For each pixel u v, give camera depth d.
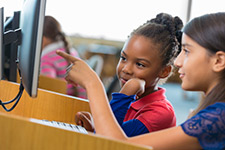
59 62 2.44
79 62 0.99
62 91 2.07
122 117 1.08
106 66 5.84
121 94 1.10
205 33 0.93
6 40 1.08
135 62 1.18
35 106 1.38
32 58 0.86
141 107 1.17
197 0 6.79
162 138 0.85
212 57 0.93
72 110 1.37
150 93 1.21
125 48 1.20
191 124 0.86
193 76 0.95
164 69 1.21
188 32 0.96
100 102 0.89
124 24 7.11
